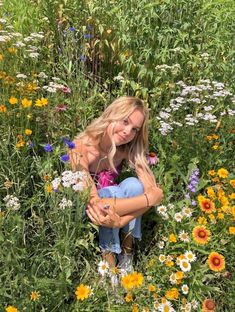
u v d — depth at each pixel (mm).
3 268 1065
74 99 1609
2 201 1288
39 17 1942
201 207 1299
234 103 1671
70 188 1121
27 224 1244
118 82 1882
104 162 1363
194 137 1565
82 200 1162
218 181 1463
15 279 1024
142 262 1281
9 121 1380
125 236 1290
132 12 1811
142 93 1714
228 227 1316
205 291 1227
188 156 1542
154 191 1280
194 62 1808
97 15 1864
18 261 1101
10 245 1044
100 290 1163
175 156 1448
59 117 1504
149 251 1357
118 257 1328
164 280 1218
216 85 1652
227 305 1274
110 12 1824
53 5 1897
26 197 1263
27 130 1307
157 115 1687
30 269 1109
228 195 1429
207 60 1876
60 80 1607
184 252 1258
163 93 1757
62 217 1136
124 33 1785
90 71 1891
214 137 1557
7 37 1586
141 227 1403
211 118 1526
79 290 1068
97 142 1332
